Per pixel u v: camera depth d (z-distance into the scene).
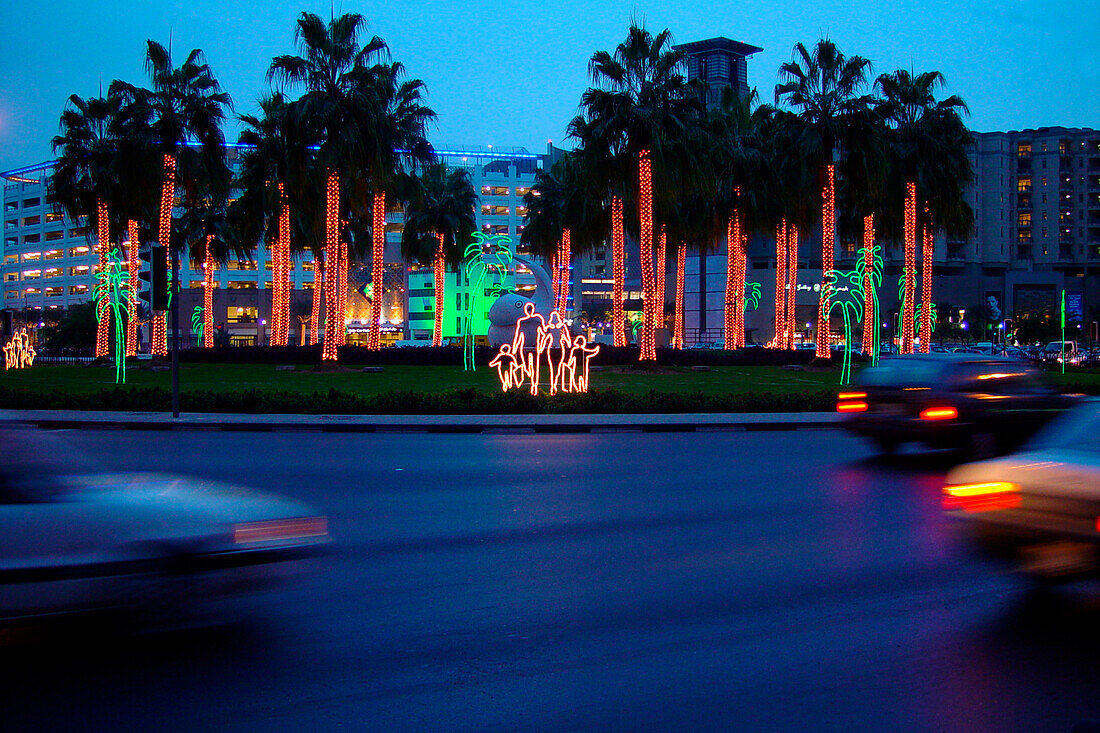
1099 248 133.25
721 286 118.31
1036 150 134.12
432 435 19.95
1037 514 6.72
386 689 4.96
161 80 48.25
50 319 122.12
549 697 4.86
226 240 68.25
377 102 43.12
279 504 6.56
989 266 133.12
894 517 10.03
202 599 5.71
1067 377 41.09
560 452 16.53
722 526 9.54
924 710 4.69
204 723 4.49
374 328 53.41
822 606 6.57
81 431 20.50
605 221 56.69
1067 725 4.51
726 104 57.34
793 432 20.69
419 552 8.32
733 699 4.83
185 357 54.12
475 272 117.56
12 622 5.18
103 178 53.31
